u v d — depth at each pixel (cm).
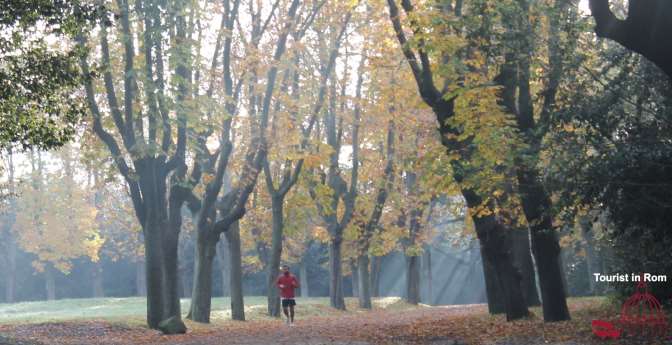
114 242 7369
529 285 3250
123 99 2842
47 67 1698
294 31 3334
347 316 4066
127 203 5784
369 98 4128
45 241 6631
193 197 3347
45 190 6669
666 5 1294
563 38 1917
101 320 2891
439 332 2150
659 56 1348
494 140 1827
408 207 5069
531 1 1858
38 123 1777
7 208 7494
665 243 1928
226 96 2756
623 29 1359
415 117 3669
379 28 3212
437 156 2173
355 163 4762
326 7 3553
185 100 2580
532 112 2086
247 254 7050
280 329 2730
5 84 1681
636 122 1783
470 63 1969
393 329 2384
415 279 5662
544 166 1875
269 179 4059
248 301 5553
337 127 4769
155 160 2725
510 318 2367
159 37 2445
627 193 1653
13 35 1680
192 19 2642
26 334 2439
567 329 1845
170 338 2417
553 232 2062
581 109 1775
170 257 2808
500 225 2334
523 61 1905
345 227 4809
